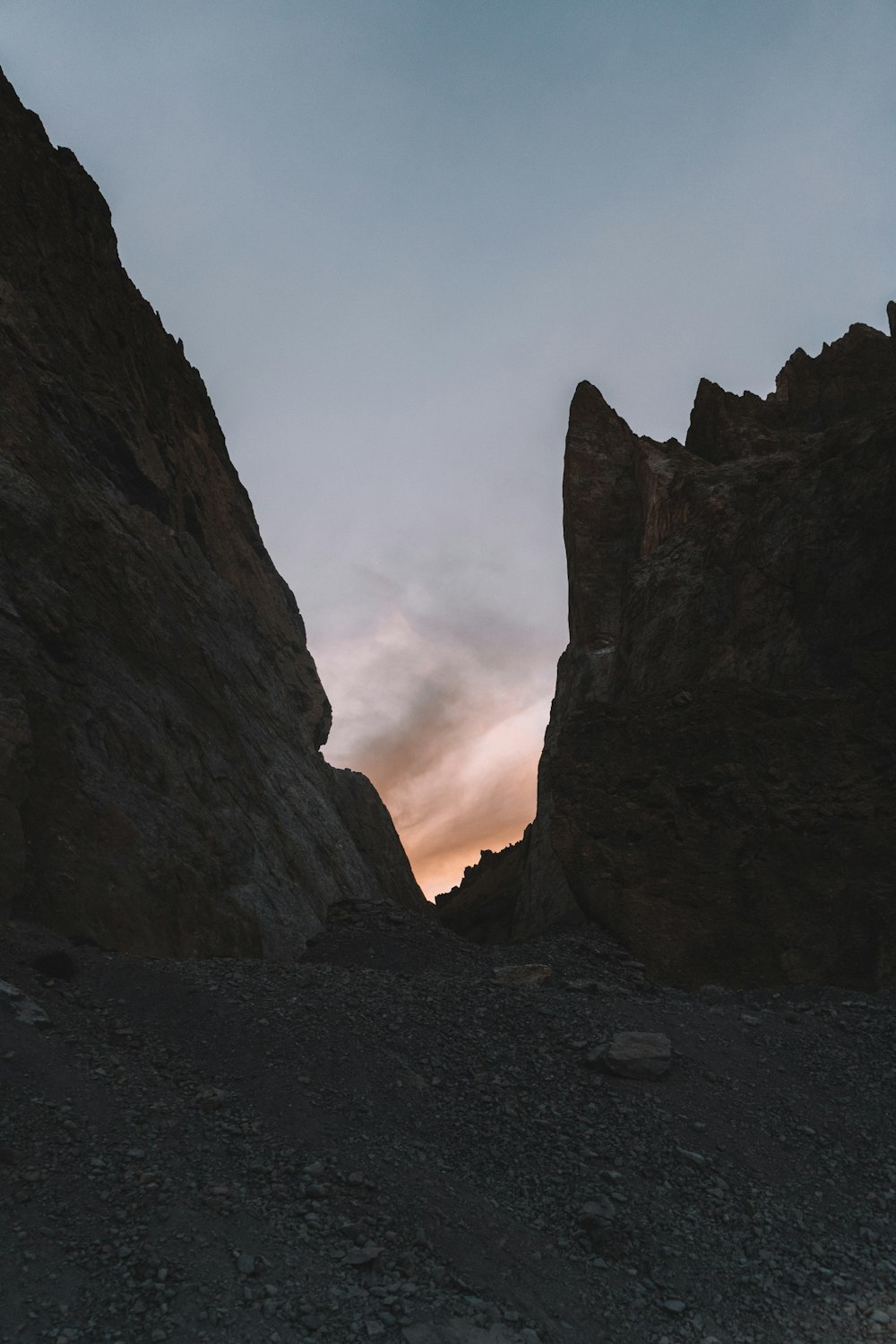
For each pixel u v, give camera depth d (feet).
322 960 51.60
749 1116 28.66
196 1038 30.17
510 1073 29.76
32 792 47.19
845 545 78.59
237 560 136.56
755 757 60.95
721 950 53.42
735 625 86.48
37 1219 18.17
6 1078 23.86
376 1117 25.63
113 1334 15.23
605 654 137.69
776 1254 20.94
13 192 97.96
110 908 47.01
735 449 138.51
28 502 63.26
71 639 59.72
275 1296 16.80
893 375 147.33
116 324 111.96
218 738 78.69
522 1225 21.06
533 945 53.67
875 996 46.16
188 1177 20.67
